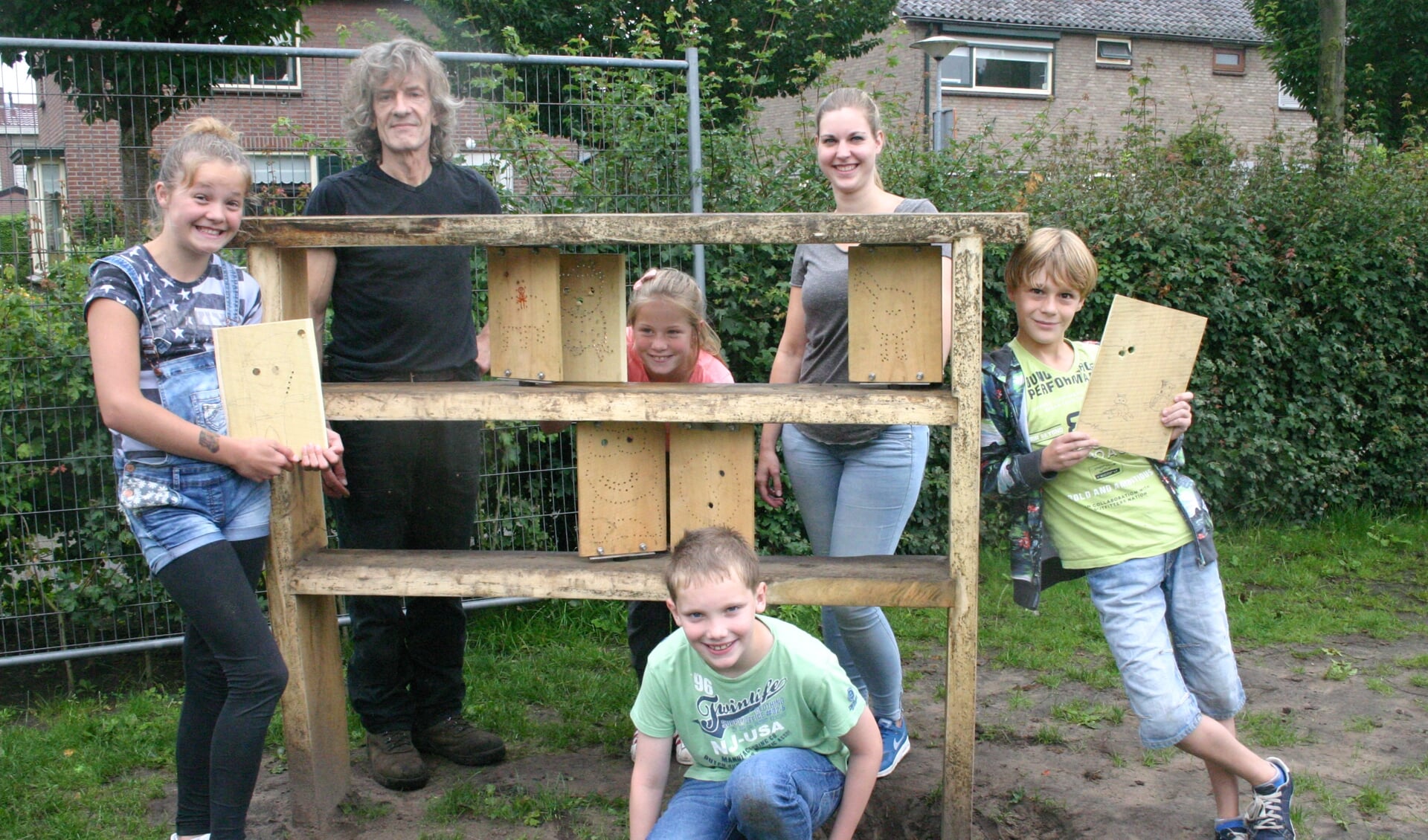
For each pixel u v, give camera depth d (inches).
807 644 93.9
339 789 118.1
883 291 104.8
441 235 101.7
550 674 160.4
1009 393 108.6
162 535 94.9
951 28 868.0
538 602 183.9
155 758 132.5
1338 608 195.3
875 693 125.0
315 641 112.6
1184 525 105.8
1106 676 157.8
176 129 195.3
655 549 111.9
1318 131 277.1
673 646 95.0
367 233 102.1
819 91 245.6
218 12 359.9
